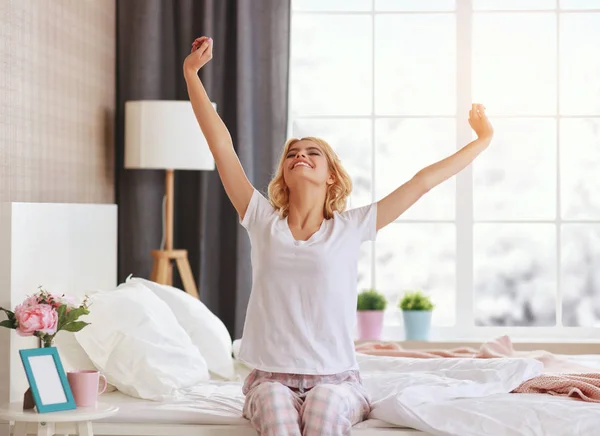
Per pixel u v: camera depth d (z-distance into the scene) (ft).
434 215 16.71
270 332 8.96
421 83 16.76
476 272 16.81
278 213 9.53
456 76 16.65
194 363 10.76
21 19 11.04
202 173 15.67
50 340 8.74
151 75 15.66
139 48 15.65
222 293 15.92
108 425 9.18
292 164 9.45
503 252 16.78
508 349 12.62
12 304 9.46
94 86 14.33
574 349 15.60
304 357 8.86
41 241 10.36
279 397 8.39
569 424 8.54
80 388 8.63
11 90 10.71
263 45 15.72
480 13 16.72
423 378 9.95
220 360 11.64
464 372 10.16
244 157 15.49
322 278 9.00
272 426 8.19
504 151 16.74
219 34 15.81
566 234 16.70
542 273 16.75
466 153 9.71
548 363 12.09
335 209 9.71
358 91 16.78
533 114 16.70
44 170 11.89
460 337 16.55
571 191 16.72
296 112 16.80
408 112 16.78
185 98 15.85
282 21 15.72
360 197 16.78
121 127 15.76
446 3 16.70
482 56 16.75
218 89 15.81
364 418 9.20
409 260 16.74
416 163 16.74
